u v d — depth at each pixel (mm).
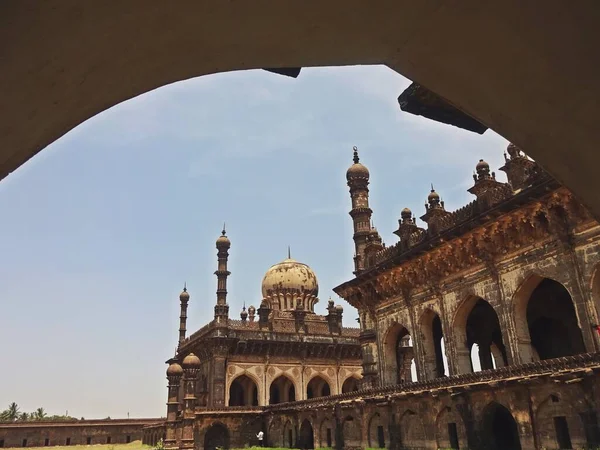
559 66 3496
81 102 3291
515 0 3193
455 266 26453
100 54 3051
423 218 29062
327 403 34000
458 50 3699
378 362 32188
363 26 3523
